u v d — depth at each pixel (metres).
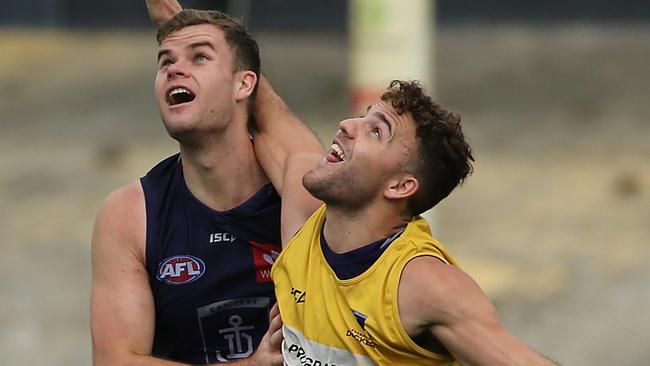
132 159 60.91
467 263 41.06
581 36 76.38
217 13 18.34
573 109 64.38
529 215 47.06
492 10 80.25
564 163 54.91
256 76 18.38
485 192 50.75
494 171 54.12
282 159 18.52
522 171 53.94
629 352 33.41
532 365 15.01
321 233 16.73
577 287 38.56
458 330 15.30
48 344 36.66
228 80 17.98
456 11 80.56
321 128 62.78
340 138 16.42
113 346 17.86
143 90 74.62
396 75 29.39
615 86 67.44
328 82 70.75
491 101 66.88
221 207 18.30
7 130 70.00
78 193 55.06
